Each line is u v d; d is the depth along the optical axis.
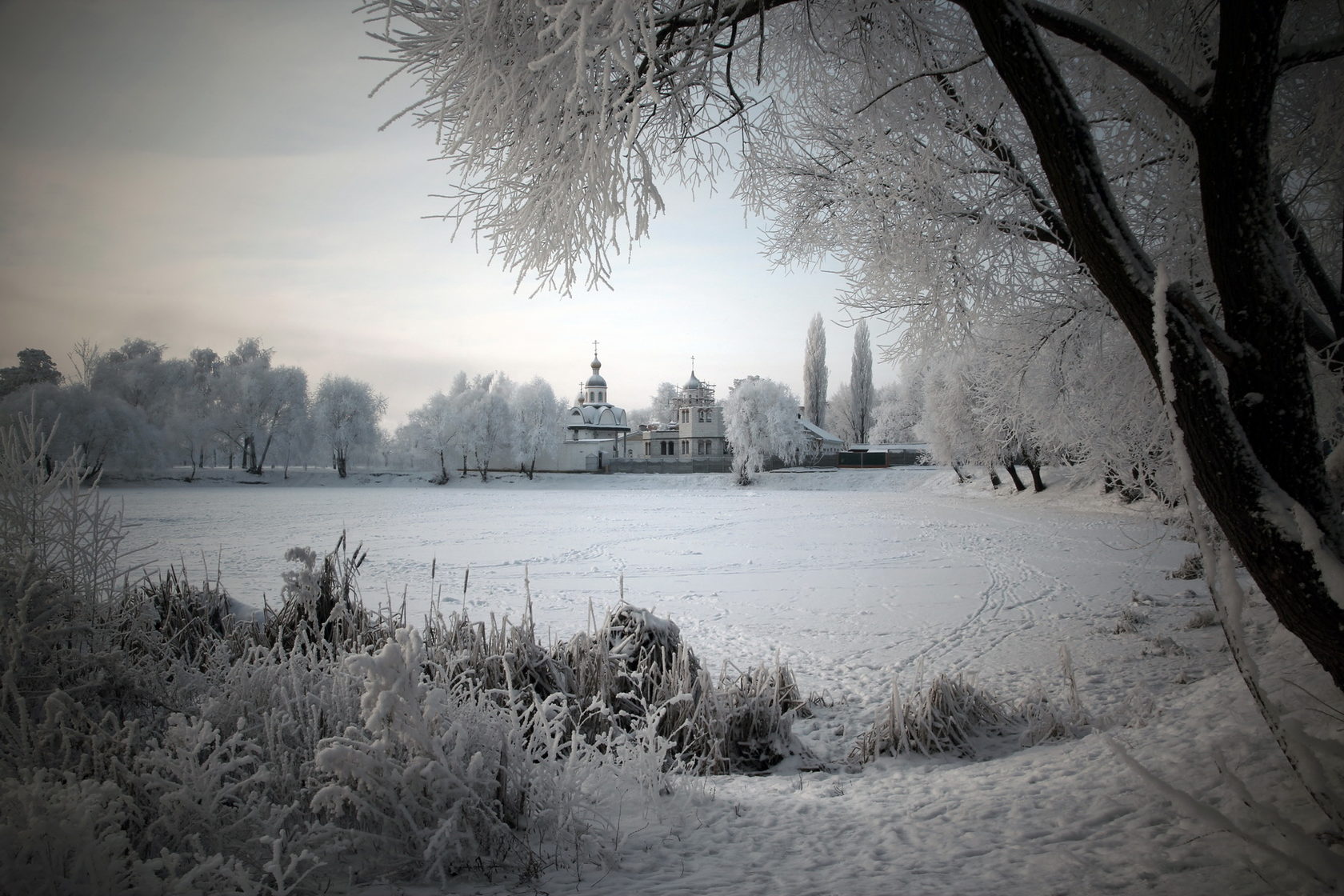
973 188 6.88
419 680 3.35
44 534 3.53
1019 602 13.77
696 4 3.80
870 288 8.07
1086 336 8.19
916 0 5.02
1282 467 2.87
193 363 88.00
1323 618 2.66
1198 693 5.72
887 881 3.07
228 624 6.07
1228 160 2.89
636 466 87.50
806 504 45.56
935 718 6.38
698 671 6.57
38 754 2.86
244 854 2.78
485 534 28.55
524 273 4.65
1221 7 2.87
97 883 2.21
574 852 3.39
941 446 42.97
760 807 4.44
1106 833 3.36
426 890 2.87
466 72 3.67
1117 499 31.91
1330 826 2.78
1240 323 2.94
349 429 78.56
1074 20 3.14
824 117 7.03
